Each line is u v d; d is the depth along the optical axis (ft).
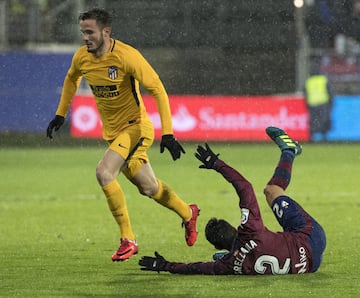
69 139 195.62
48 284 62.64
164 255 76.59
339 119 200.23
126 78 69.41
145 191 71.82
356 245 80.33
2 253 77.36
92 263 72.02
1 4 208.13
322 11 213.46
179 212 73.41
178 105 194.39
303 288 59.57
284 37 207.62
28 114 192.75
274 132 67.62
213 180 141.69
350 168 156.35
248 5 210.59
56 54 191.62
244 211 61.26
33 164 164.66
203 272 62.90
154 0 209.36
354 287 60.23
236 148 189.47
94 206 112.98
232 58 206.49
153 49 206.59
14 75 191.62
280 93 205.77
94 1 207.72
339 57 211.00
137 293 59.00
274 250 61.52
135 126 70.49
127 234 68.23
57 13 211.41
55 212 107.45
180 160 172.04
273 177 65.16
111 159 68.90
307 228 62.49
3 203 116.26
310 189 128.26
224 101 195.93
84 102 195.11
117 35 207.00
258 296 57.41
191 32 209.05
